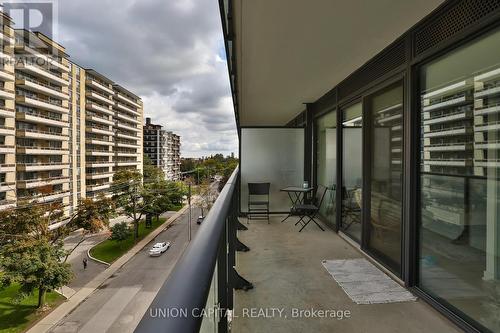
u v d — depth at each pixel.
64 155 30.33
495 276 1.67
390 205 2.89
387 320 1.99
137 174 28.61
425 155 2.35
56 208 15.04
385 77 2.91
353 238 3.74
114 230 18.89
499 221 1.65
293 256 3.29
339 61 3.31
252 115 7.19
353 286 2.51
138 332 0.31
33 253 10.21
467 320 1.87
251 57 3.16
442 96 2.16
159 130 71.25
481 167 1.78
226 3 1.93
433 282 2.22
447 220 2.08
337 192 4.28
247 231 4.41
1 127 20.34
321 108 5.17
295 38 2.67
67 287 10.67
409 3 2.05
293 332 1.86
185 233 20.61
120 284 10.06
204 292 0.44
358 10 2.16
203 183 31.28
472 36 1.83
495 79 1.68
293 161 5.66
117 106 46.56
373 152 3.29
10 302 9.69
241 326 1.93
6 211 12.55
